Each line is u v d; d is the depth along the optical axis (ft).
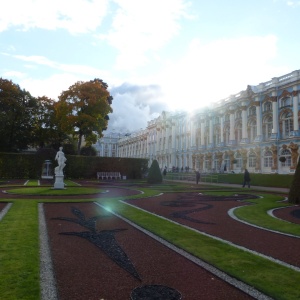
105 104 170.09
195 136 224.74
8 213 39.88
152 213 42.55
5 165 139.13
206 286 17.60
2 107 167.73
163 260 22.24
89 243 26.73
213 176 144.05
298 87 136.15
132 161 164.86
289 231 32.37
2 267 19.66
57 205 49.34
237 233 31.40
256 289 16.99
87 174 154.20
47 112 194.49
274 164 145.07
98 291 16.71
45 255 22.79
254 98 159.43
